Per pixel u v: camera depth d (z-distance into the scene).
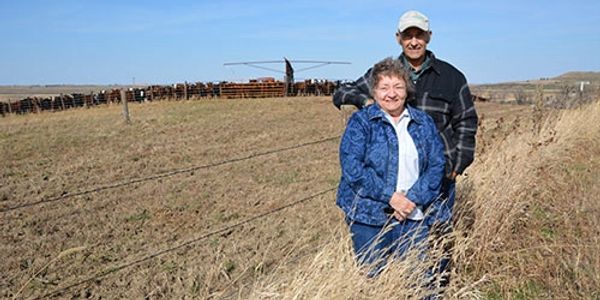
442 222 3.54
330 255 3.17
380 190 3.06
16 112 29.16
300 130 16.80
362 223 3.17
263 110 24.56
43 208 7.38
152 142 14.22
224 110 24.89
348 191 3.22
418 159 3.10
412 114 3.15
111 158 11.66
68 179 9.57
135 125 18.64
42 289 4.71
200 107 26.95
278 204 7.29
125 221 6.73
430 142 3.13
